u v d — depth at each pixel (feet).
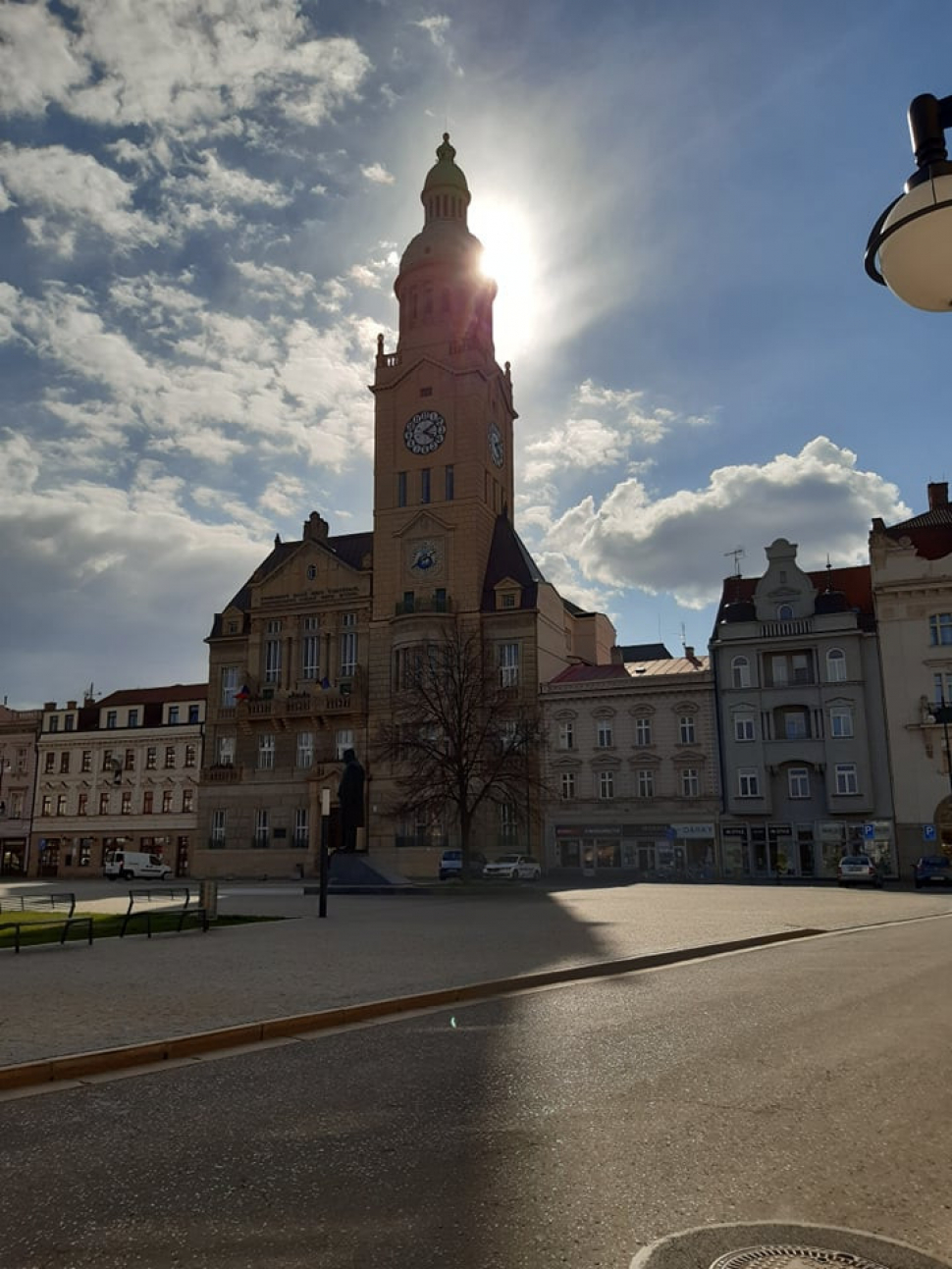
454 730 166.40
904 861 187.21
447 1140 22.43
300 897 130.11
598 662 262.88
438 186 266.77
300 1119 24.49
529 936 68.74
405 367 247.91
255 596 252.21
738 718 204.74
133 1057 31.22
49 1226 17.69
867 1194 18.99
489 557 239.09
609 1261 15.97
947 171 17.61
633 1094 26.32
